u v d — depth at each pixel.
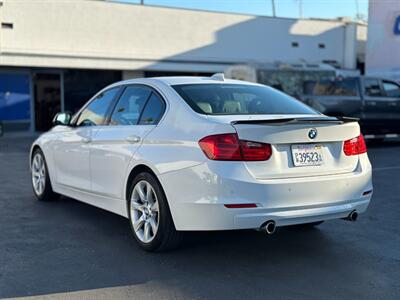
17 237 5.54
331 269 4.61
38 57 19.91
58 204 7.18
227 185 4.27
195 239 5.46
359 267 4.66
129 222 5.63
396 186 8.41
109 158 5.52
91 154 5.88
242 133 4.36
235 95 5.32
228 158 4.32
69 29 20.44
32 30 19.75
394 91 15.30
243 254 4.99
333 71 22.53
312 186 4.52
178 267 4.63
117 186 5.42
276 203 4.37
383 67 23.53
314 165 4.63
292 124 4.49
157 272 4.51
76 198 6.42
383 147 14.80
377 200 7.36
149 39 22.11
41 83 21.05
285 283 4.28
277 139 4.44
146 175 4.93
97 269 4.58
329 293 4.08
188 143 4.55
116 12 21.31
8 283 4.25
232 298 3.97
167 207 4.73
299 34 25.83
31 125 20.97
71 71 21.55
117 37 21.42
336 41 26.94
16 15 19.44
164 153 4.73
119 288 4.16
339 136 4.78
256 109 5.19
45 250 5.10
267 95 5.60
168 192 4.64
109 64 21.34
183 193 4.50
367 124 14.67
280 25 25.25
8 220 6.26
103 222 6.18
